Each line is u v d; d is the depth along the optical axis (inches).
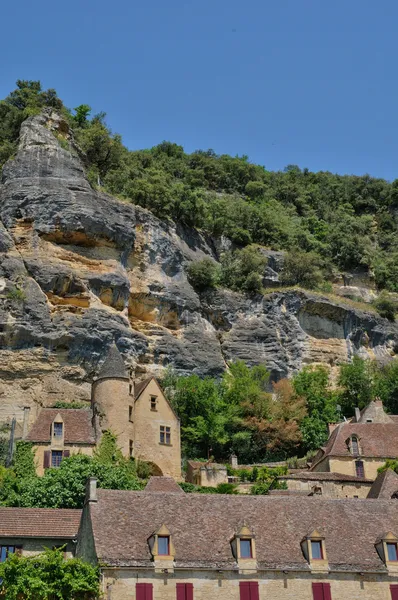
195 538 1622.8
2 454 2519.7
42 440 2475.4
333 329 3868.1
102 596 1477.6
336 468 2677.2
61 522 1813.5
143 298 3415.4
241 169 5575.8
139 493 1718.8
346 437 2778.1
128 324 3245.6
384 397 3550.7
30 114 3983.8
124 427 2630.4
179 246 3757.4
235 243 4237.2
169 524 1644.9
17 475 2377.0
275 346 3644.2
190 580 1536.7
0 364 2933.1
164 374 3262.8
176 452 2780.5
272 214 4724.4
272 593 1563.7
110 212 3371.1
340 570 1609.3
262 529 1685.5
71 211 3245.6
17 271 3090.6
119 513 1646.2
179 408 3065.9
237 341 3612.2
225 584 1551.4
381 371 3801.7
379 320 4040.4
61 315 3041.3
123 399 2664.9
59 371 2965.1
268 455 3115.2
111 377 2677.2
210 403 3105.3
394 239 5349.4
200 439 3014.3
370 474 2684.5
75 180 3368.6
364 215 5516.7
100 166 4143.7
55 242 3248.0
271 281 4008.4
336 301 3946.9
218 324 3671.3
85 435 2544.3
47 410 2618.1
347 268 4722.0
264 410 3216.0
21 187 3280.0
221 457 3048.7
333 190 5826.8
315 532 1646.2
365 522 1763.0
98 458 2481.5
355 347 3902.6
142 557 1540.4
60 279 3127.5
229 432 3122.5
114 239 3331.7
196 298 3592.5
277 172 5925.2
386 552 1657.2
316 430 3221.0
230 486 2566.4
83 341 3019.2
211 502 1740.9
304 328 3799.2
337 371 3762.3
